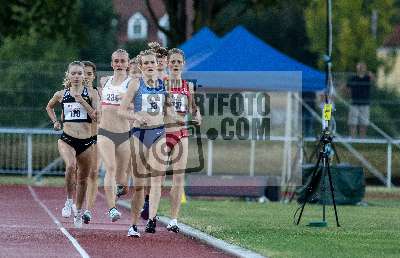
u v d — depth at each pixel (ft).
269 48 156.15
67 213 103.81
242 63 153.58
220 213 118.32
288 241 83.71
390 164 179.01
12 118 182.39
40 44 241.96
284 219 109.50
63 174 183.32
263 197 149.18
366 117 182.50
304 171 142.10
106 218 111.96
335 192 142.31
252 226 98.53
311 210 127.44
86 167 99.66
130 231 89.56
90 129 100.07
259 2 249.14
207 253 78.02
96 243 83.46
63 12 230.68
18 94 182.29
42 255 73.92
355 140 176.35
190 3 229.45
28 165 182.29
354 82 183.52
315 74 154.92
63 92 103.35
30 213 115.96
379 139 177.99
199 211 121.49
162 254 77.00
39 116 182.70
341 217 115.34
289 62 154.71
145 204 106.01
